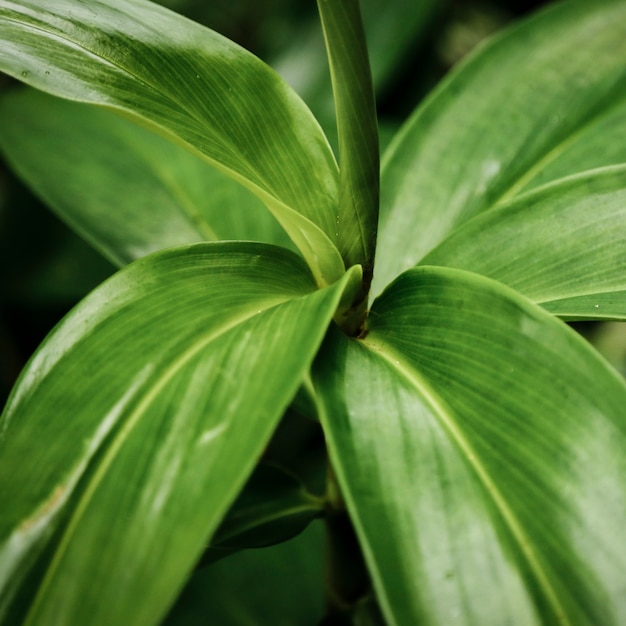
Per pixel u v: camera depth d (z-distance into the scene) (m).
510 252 0.59
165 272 0.55
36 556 0.50
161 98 0.56
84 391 0.53
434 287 0.56
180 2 1.07
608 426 0.52
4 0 0.56
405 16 0.91
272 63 0.94
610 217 0.59
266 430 0.50
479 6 1.19
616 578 0.50
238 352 0.53
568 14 0.70
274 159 0.58
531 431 0.52
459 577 0.50
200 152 0.55
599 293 0.57
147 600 0.49
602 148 0.66
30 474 0.51
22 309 1.05
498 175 0.66
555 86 0.68
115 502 0.50
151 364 0.53
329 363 0.55
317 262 0.57
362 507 0.51
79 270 1.00
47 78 0.55
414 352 0.55
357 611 0.65
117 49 0.56
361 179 0.55
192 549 0.49
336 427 0.53
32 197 1.01
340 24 0.53
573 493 0.51
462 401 0.54
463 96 0.68
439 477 0.52
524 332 0.54
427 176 0.67
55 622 0.49
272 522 0.61
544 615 0.50
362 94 0.54
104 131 0.74
